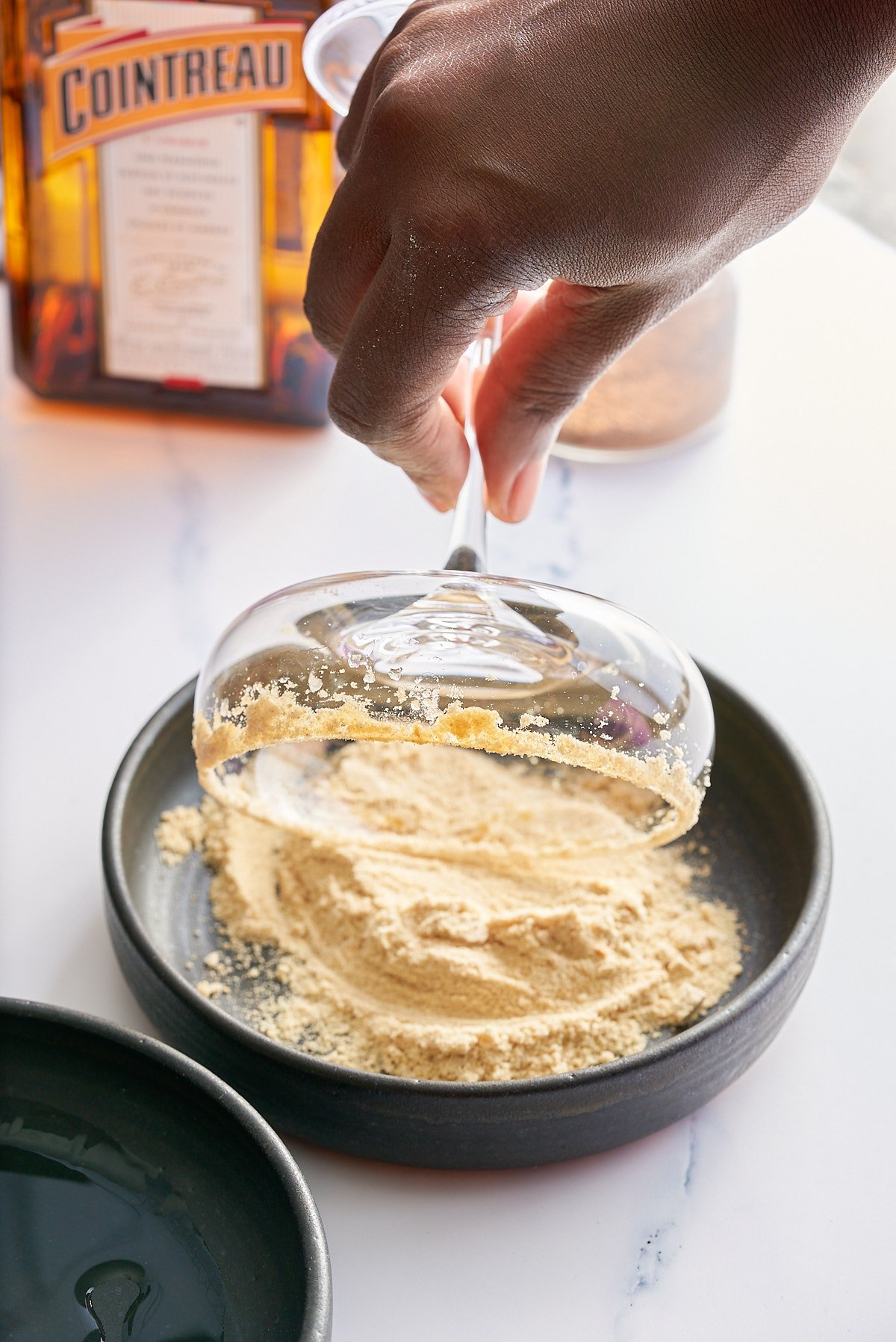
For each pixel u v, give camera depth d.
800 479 0.66
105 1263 0.44
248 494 0.64
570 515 0.64
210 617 0.59
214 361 0.65
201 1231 0.44
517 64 0.44
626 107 0.44
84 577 0.60
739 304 0.65
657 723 0.47
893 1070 0.49
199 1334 0.42
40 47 0.60
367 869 0.51
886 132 0.81
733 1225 0.46
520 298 0.53
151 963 0.47
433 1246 0.46
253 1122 0.44
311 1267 0.40
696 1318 0.45
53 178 0.62
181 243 0.63
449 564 0.49
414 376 0.46
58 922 0.51
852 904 0.52
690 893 0.52
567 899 0.51
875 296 0.76
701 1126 0.48
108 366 0.65
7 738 0.55
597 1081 0.46
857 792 0.55
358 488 0.64
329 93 0.52
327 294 0.46
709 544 0.63
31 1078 0.45
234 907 0.51
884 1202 0.47
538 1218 0.46
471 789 0.53
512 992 0.49
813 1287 0.45
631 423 0.65
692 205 0.44
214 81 0.60
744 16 0.44
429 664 0.47
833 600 0.61
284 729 0.47
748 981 0.50
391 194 0.45
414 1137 0.46
